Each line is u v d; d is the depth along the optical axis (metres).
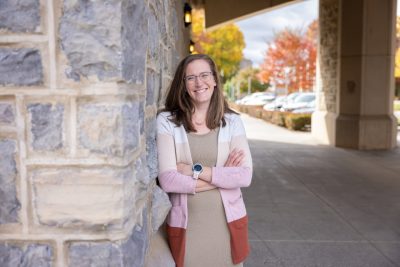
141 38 1.43
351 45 9.46
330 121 10.28
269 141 11.02
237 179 1.83
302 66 27.91
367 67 9.32
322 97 11.13
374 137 9.40
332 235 3.72
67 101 1.19
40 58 1.19
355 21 9.32
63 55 1.18
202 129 1.92
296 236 3.69
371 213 4.43
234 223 1.86
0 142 1.21
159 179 1.85
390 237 3.66
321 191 5.46
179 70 1.93
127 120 1.26
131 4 1.28
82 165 1.21
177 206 1.86
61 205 1.22
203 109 1.93
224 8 11.63
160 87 2.21
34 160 1.21
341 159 8.09
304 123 13.99
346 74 9.63
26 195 1.22
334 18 10.18
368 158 8.20
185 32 6.77
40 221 1.23
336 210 4.55
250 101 29.12
